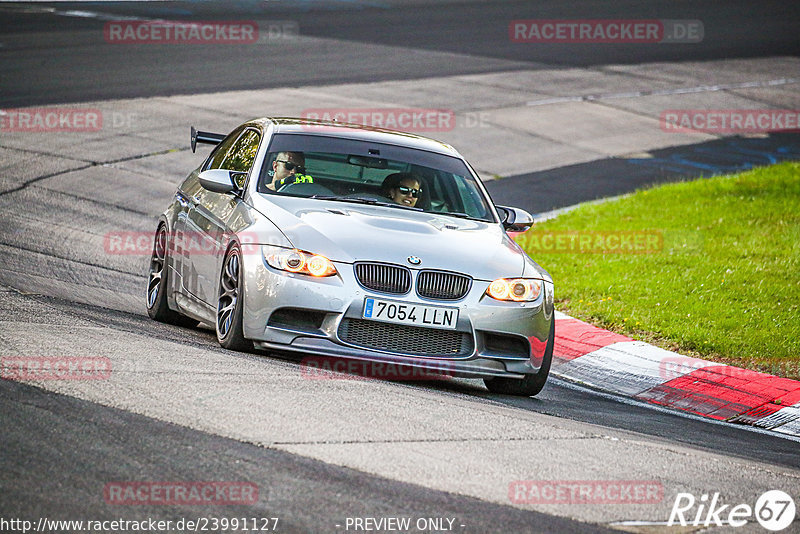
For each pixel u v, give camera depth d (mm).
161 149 60438
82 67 81938
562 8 138250
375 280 23781
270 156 27953
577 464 18406
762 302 38594
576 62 103062
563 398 27188
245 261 24297
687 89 94875
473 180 29750
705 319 36594
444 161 29875
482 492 16125
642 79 97500
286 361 24406
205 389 19844
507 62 100000
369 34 110062
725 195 57469
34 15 107375
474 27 119938
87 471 15016
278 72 86312
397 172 28406
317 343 23594
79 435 16438
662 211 53938
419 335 24016
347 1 134625
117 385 19359
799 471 21359
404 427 19172
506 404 24172
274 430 17828
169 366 21438
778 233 48906
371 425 18953
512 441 19344
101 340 23297
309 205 26141
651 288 40219
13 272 32188
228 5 124500
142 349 22938
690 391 29828
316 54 96188
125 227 44531
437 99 81438
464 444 18625
